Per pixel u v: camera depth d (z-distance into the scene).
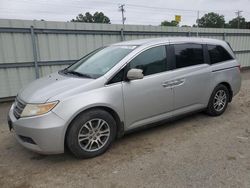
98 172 3.45
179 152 3.95
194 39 5.13
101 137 3.91
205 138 4.47
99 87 3.79
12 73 8.04
